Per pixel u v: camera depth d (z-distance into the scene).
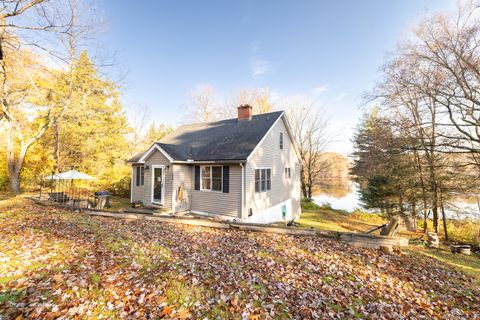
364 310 3.79
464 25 9.82
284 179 16.03
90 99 18.97
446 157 13.00
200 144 13.95
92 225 7.58
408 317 3.71
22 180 17.06
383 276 5.04
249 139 12.57
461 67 9.69
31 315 3.09
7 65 10.55
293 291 4.22
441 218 16.36
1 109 14.64
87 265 4.60
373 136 13.52
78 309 3.31
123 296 3.73
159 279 4.31
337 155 32.75
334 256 5.92
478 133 10.98
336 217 18.86
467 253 10.09
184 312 3.45
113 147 21.94
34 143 17.59
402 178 15.20
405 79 11.45
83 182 19.00
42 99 16.25
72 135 18.88
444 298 4.39
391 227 7.51
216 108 34.53
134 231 7.35
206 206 12.31
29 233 6.27
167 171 12.19
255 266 5.18
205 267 4.96
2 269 4.22
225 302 3.78
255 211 12.26
